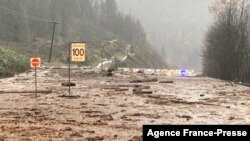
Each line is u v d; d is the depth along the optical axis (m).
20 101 64.50
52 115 49.59
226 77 169.38
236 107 62.94
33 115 49.22
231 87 115.69
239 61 163.25
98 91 87.38
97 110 55.41
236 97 81.56
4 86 98.75
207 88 109.31
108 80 134.62
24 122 43.47
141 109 57.59
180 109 58.53
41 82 116.69
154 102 67.12
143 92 85.75
